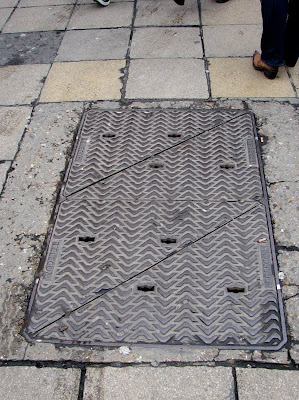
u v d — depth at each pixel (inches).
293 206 118.6
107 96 158.4
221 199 121.7
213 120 146.6
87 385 88.6
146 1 207.6
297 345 92.2
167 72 166.4
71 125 148.4
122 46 181.2
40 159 137.4
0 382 89.7
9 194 127.4
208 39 180.9
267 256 107.7
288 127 142.0
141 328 96.1
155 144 139.6
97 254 110.3
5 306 101.8
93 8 206.5
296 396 84.9
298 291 100.7
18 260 110.7
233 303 99.2
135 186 126.9
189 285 102.7
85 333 96.0
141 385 87.8
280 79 160.4
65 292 103.2
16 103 158.6
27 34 193.5
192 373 89.0
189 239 112.2
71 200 124.2
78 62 175.0
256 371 88.7
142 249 110.6
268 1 134.7
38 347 94.4
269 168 129.6
